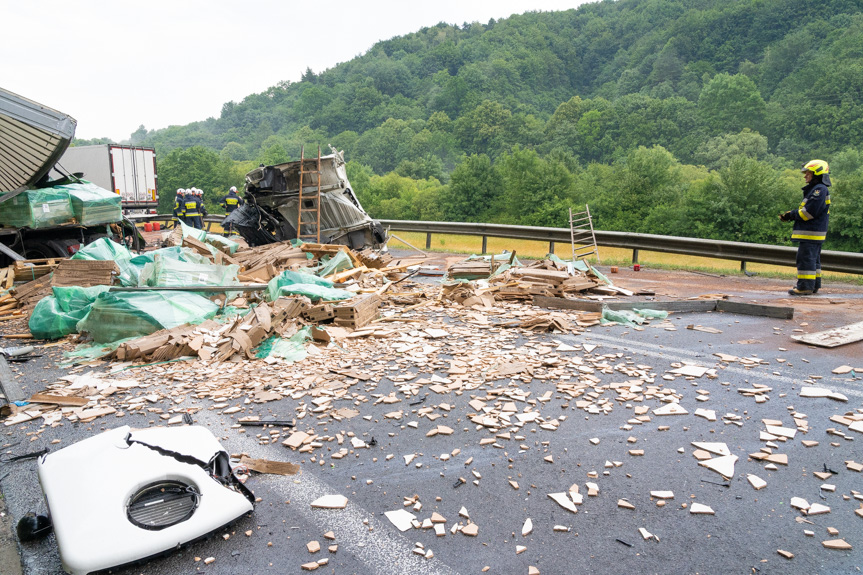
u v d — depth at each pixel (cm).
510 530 320
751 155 12425
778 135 14050
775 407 474
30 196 1019
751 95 14700
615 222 6388
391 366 600
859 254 1036
